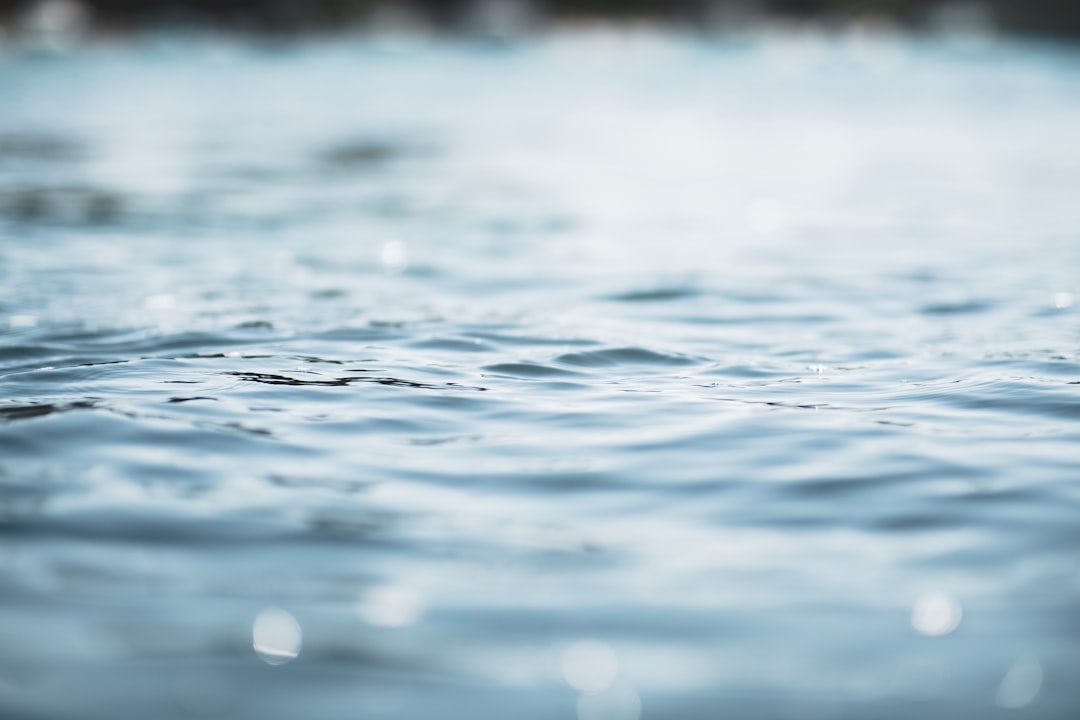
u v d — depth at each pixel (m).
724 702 3.81
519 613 4.51
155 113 44.97
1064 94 61.47
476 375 8.63
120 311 11.03
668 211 20.05
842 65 104.50
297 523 5.46
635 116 46.34
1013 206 20.70
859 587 4.76
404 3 149.50
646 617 4.47
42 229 16.81
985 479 6.15
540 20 149.62
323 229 17.42
